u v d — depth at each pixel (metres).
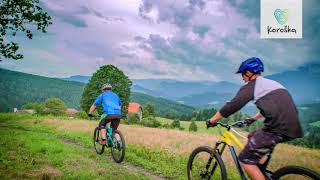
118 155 10.88
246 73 5.46
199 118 167.00
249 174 5.32
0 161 9.06
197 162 6.93
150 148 13.90
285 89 5.21
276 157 13.75
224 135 6.32
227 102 5.50
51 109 100.12
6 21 30.59
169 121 155.88
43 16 32.16
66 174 8.14
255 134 5.27
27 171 8.17
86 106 78.69
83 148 13.25
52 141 13.84
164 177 9.25
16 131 17.92
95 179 7.89
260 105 5.10
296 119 5.02
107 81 78.81
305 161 13.09
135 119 104.44
